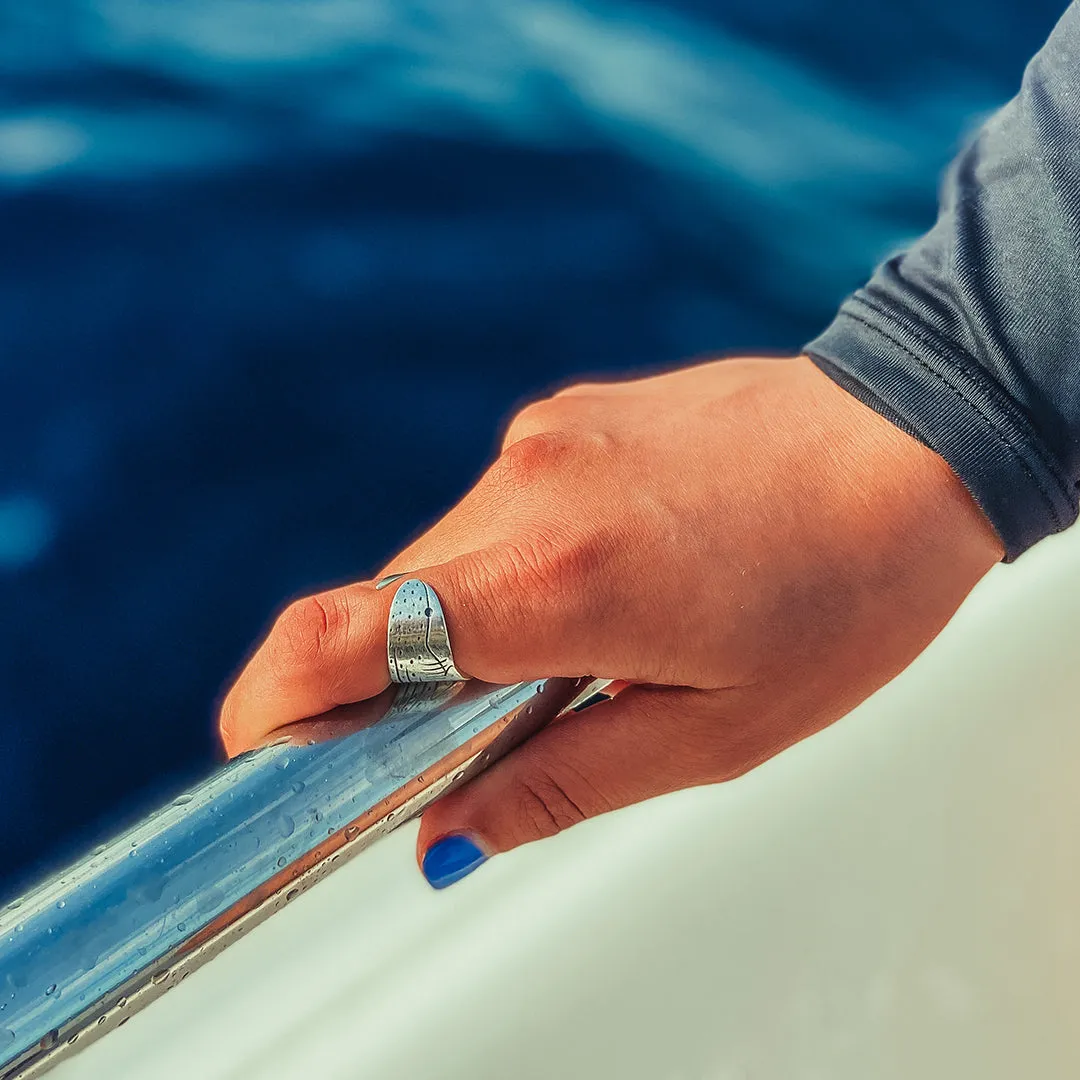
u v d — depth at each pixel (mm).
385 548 671
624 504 454
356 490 702
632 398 487
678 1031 480
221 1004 472
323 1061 466
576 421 476
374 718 425
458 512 462
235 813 408
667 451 466
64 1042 391
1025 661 546
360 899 489
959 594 469
